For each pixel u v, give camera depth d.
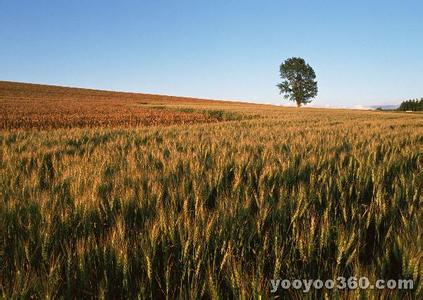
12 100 49.47
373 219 2.99
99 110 35.28
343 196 3.38
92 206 2.94
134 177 3.93
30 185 3.59
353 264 2.25
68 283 1.95
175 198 3.20
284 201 3.14
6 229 2.54
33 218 2.66
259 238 2.54
